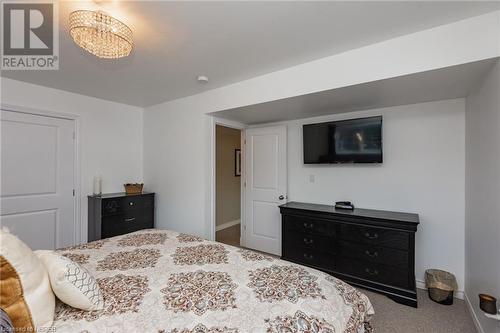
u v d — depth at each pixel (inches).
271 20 62.6
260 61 86.4
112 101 138.4
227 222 204.7
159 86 113.2
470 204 85.2
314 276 56.2
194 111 126.6
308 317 41.7
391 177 107.3
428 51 66.4
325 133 119.6
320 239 107.3
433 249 98.3
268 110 114.5
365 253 96.6
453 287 91.4
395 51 71.1
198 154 126.0
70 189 122.0
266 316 41.6
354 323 46.3
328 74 82.8
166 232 91.5
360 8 57.9
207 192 125.9
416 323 78.4
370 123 106.9
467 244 88.8
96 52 60.2
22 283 36.4
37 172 111.6
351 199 117.7
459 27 62.5
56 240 117.2
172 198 137.9
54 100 115.9
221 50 78.4
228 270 58.7
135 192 139.0
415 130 101.8
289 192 138.6
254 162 148.4
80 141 125.5
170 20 62.4
